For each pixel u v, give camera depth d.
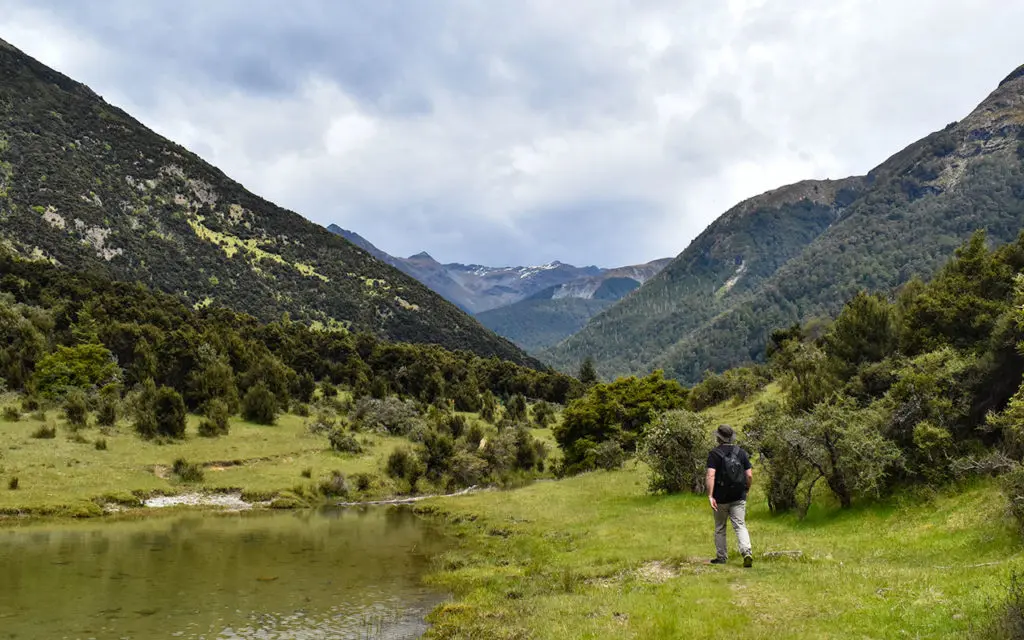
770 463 21.56
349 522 30.81
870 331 33.09
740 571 12.05
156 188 185.75
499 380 114.31
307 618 13.84
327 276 190.38
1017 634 6.55
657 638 8.59
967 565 10.83
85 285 91.94
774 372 72.56
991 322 24.67
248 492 38.50
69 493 32.44
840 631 7.88
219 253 169.50
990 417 16.52
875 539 15.03
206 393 59.34
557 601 12.62
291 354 89.75
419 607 14.84
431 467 49.69
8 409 45.50
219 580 17.38
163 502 34.84
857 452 18.12
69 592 15.61
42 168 158.75
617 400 57.41
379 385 78.38
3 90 183.00
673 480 29.39
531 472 55.00
